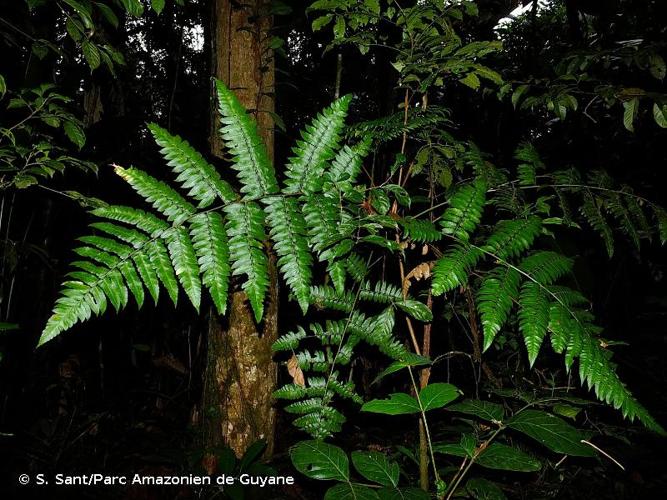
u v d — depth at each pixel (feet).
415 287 7.98
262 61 7.80
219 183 4.34
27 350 8.89
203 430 8.27
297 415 10.11
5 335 7.86
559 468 7.60
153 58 13.52
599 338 4.47
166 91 13.82
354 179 4.62
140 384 10.94
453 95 11.48
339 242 4.51
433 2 5.74
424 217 7.18
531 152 5.88
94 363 10.80
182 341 11.79
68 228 9.34
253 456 7.34
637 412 3.75
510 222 4.67
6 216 7.85
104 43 5.79
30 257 8.61
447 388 4.78
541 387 7.52
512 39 12.66
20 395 8.89
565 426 4.56
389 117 6.03
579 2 9.82
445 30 5.92
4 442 8.08
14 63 7.48
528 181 5.57
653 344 12.78
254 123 4.49
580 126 10.71
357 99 13.64
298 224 4.31
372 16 5.95
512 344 8.08
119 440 9.04
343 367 10.02
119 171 4.10
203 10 11.99
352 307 5.02
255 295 4.07
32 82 6.75
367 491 4.09
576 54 7.41
